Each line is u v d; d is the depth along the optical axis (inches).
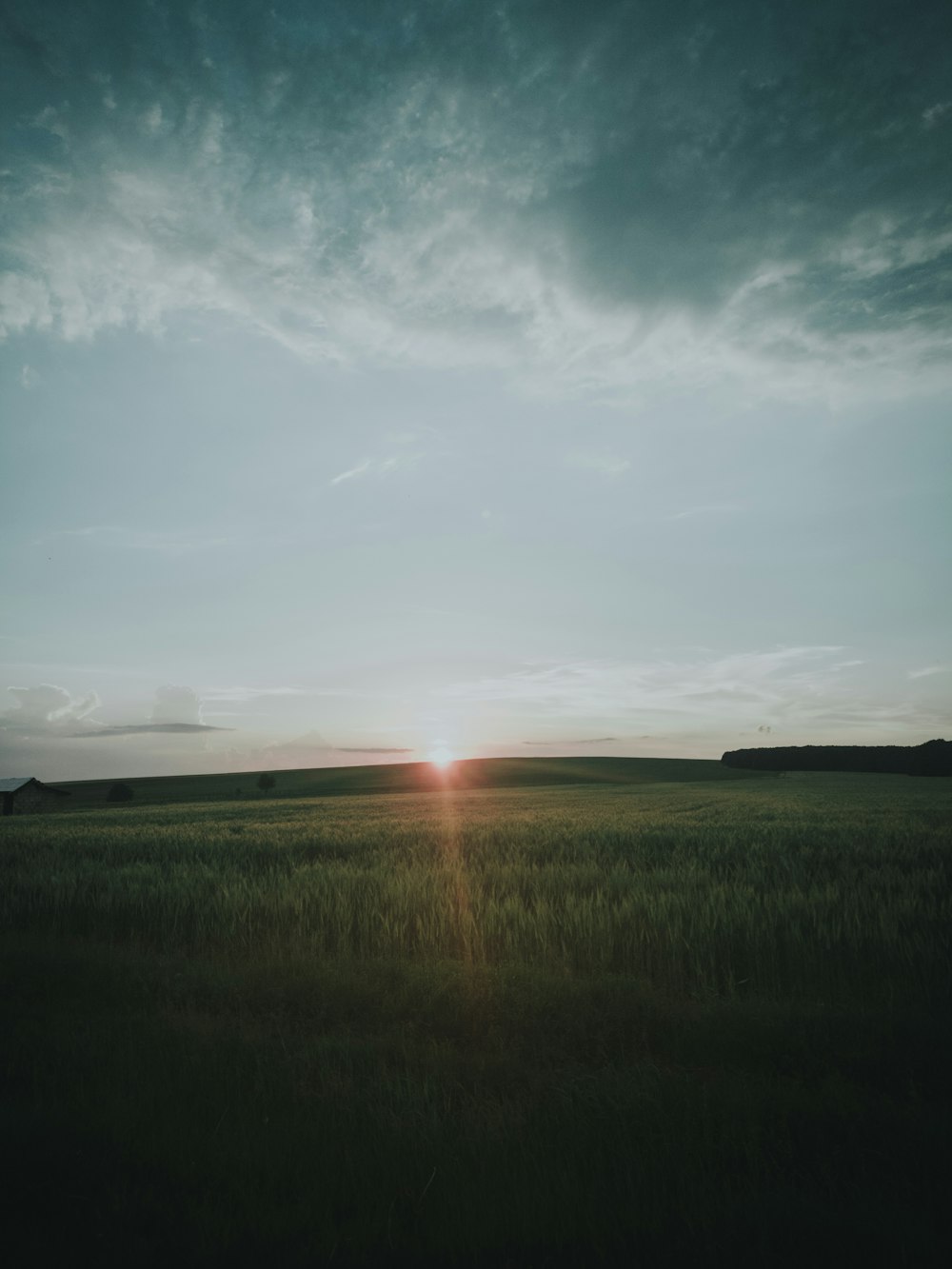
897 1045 231.8
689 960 351.3
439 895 469.1
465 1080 218.1
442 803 2034.9
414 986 301.7
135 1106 195.2
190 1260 137.7
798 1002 288.5
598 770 4485.7
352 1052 233.0
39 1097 202.1
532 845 787.4
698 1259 136.1
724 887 479.5
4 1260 137.8
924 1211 148.1
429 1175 164.7
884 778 3764.8
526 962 354.0
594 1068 228.8
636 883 517.7
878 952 345.7
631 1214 145.3
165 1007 289.9
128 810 2301.9
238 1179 162.6
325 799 2701.8
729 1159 171.3
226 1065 223.8
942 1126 179.5
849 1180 163.3
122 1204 154.2
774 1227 142.2
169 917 476.7
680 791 2578.7
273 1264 136.7
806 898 458.3
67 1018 272.2
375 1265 136.3
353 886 514.0
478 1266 135.8
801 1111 190.1
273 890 518.6
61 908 520.4
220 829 1187.9
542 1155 170.2
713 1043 240.1
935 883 509.7
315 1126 183.3
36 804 2854.3
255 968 335.3
